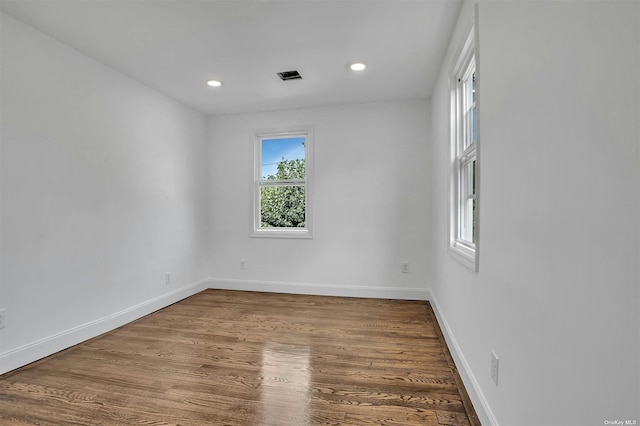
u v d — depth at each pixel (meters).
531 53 1.05
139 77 3.16
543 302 0.97
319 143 4.09
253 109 4.17
